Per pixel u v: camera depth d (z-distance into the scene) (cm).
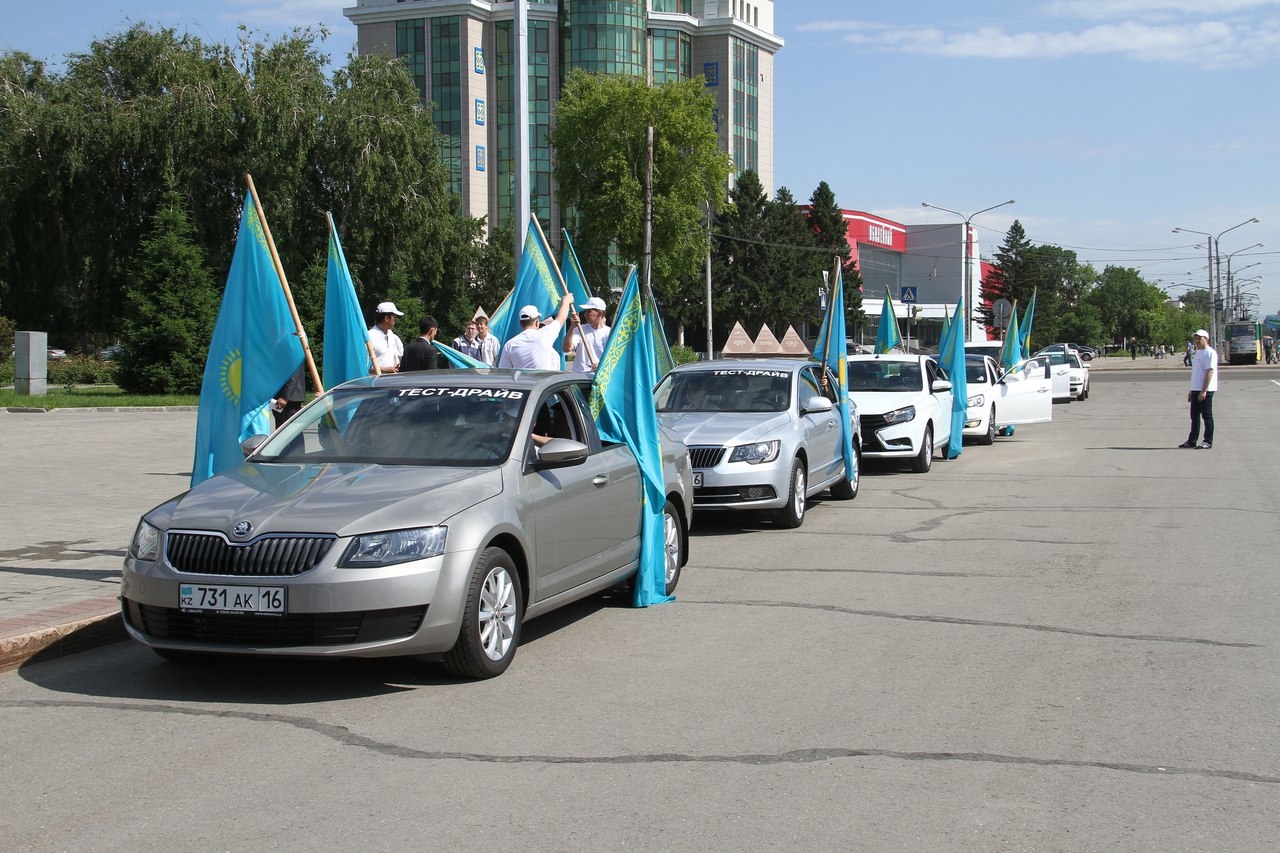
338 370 941
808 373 1361
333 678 641
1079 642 714
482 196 8750
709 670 652
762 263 8262
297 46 4106
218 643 589
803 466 1241
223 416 879
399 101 4250
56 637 684
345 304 938
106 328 4212
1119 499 1398
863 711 573
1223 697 596
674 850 406
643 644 716
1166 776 482
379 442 714
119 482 1420
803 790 466
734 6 9612
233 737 538
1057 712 571
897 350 2316
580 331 1223
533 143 8644
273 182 3888
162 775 486
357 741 530
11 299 4212
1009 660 671
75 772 490
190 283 3484
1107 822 433
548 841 414
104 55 4056
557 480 715
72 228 3966
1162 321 16400
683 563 909
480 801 454
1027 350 4028
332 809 446
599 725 552
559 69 8675
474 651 617
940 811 443
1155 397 4088
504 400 740
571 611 818
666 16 9094
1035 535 1137
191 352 3447
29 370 3209
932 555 1032
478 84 8688
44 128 3788
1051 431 2558
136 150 3847
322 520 593
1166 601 830
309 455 714
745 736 534
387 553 587
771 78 10244
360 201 4022
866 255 11438
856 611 805
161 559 599
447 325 4841
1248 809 446
